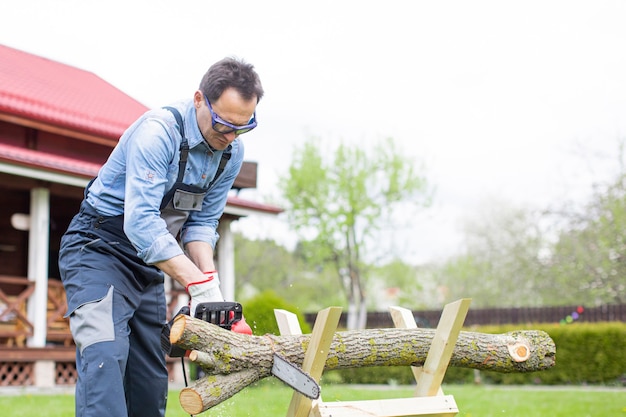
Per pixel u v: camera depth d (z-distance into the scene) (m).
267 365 2.53
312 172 30.41
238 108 2.65
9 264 12.14
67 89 13.53
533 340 2.94
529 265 28.33
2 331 9.98
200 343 2.43
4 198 12.23
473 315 20.00
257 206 12.89
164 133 2.72
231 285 12.93
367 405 2.61
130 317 2.87
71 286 2.79
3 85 12.03
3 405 6.86
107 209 2.84
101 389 2.58
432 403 2.70
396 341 2.74
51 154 11.99
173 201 2.86
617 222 23.19
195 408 2.45
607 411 7.44
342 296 39.31
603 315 17.81
